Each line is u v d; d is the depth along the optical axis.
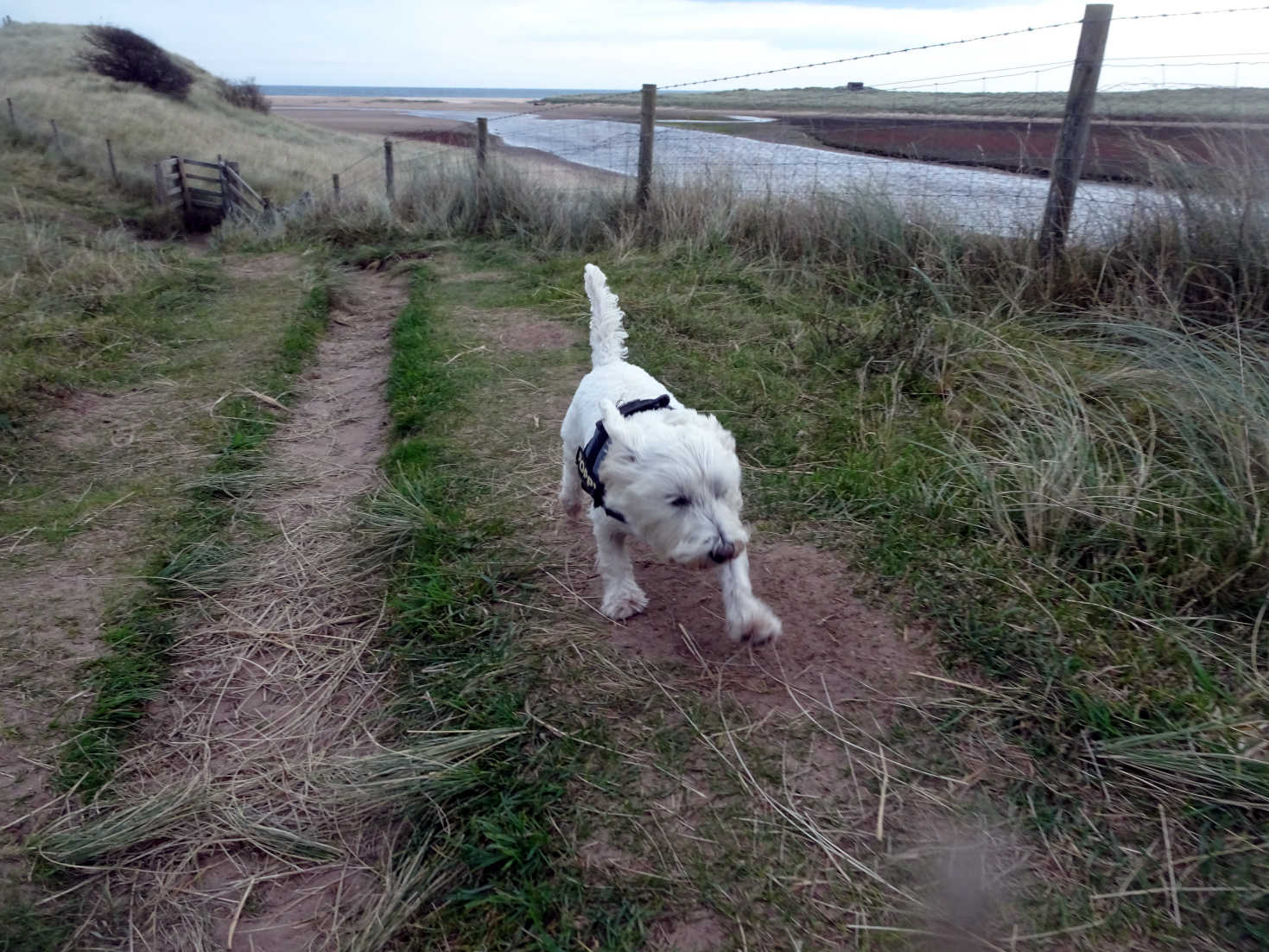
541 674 3.20
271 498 4.76
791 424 5.11
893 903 2.34
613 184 10.52
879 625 3.42
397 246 10.45
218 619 3.73
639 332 6.76
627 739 2.90
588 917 2.32
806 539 4.02
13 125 22.20
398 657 3.36
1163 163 6.12
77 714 3.13
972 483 4.25
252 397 6.05
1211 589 3.42
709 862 2.47
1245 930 2.23
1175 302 5.63
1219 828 2.51
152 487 4.78
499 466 4.80
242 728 3.13
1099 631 3.31
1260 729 2.81
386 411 5.93
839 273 7.49
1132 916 2.28
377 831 2.69
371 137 39.50
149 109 30.56
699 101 37.50
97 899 2.50
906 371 5.49
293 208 12.80
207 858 2.64
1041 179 7.65
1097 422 4.54
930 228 7.18
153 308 7.98
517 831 2.55
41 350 6.58
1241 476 3.92
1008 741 2.85
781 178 9.23
